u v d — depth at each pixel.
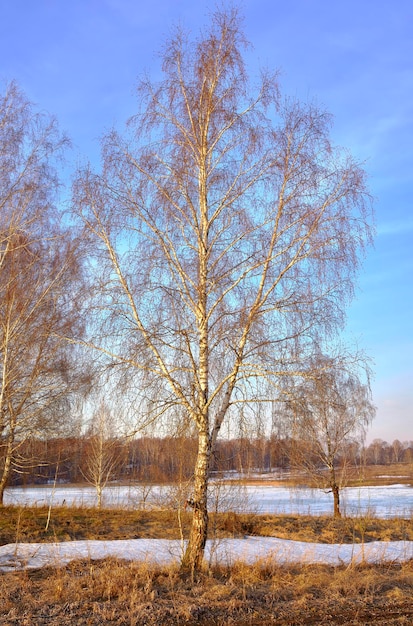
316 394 9.63
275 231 10.55
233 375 10.31
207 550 12.58
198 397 10.57
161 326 10.34
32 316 13.59
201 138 10.98
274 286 10.36
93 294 10.68
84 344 10.68
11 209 13.44
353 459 23.22
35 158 14.07
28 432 17.22
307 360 9.82
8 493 25.88
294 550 13.55
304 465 21.19
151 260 10.53
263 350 10.01
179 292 10.54
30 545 12.83
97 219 10.79
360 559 13.05
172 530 15.67
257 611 8.82
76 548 12.72
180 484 11.09
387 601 9.62
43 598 8.97
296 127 10.68
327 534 16.58
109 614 8.23
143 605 8.59
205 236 10.85
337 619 8.59
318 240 10.09
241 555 12.30
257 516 19.05
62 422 18.52
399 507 29.31
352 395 10.22
